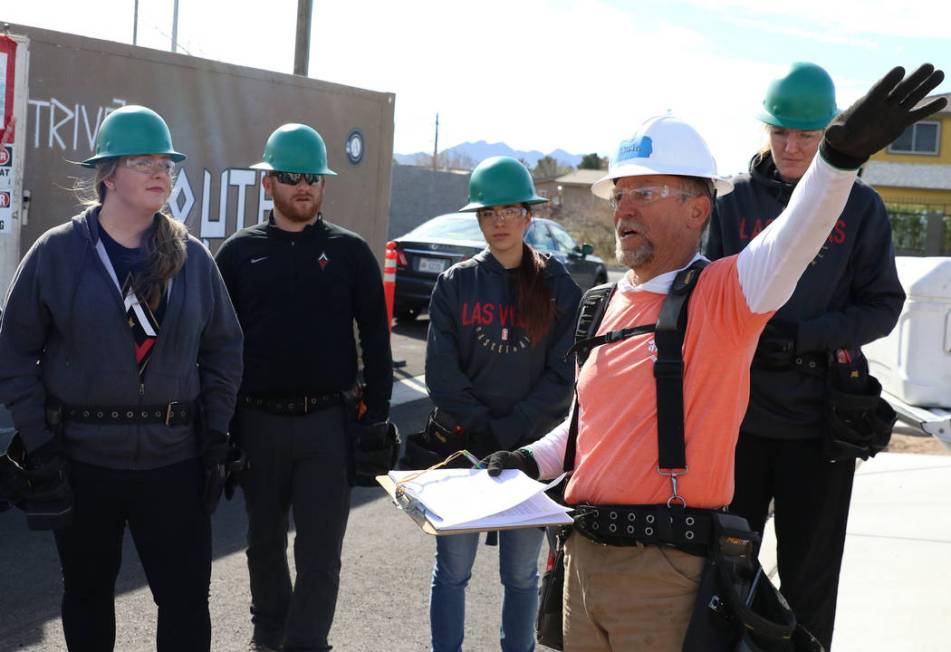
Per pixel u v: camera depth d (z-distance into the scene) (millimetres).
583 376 2264
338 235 3738
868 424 3100
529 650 3494
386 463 3664
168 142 2896
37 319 2793
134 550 4941
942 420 6730
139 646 3883
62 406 2809
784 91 3154
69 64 6363
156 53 6871
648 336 2131
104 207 2893
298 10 13398
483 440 3402
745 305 1967
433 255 12328
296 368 3562
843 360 3102
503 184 3398
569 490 2240
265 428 3584
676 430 2043
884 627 4051
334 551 3598
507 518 2117
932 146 34219
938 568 4695
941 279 7027
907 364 7234
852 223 3146
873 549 4965
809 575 3207
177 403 2883
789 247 1861
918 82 1658
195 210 7281
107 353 2781
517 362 3422
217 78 7320
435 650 3428
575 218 53031
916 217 32406
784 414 3135
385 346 3758
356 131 8586
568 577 2281
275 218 3699
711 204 2242
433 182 27766
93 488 2834
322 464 3596
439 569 3428
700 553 2064
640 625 2088
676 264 2201
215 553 4977
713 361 2043
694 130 2205
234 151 7508
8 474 2770
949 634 3973
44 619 4102
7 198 5984
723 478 2098
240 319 3611
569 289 3504
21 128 6008
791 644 2045
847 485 3170
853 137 1718
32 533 5121
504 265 3494
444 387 3424
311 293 3604
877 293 3189
